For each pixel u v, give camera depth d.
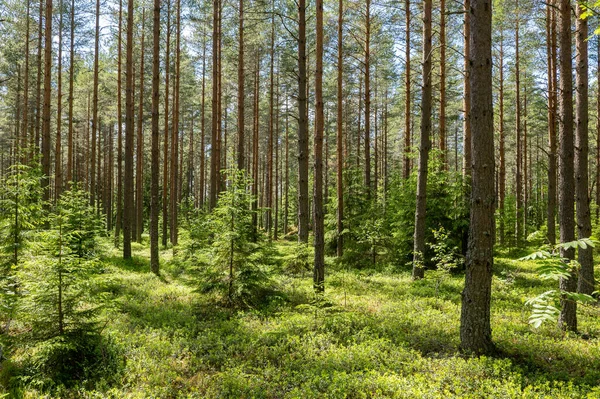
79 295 6.42
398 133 40.38
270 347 7.25
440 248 12.94
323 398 5.38
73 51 23.52
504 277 14.19
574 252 8.41
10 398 5.44
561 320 8.16
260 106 36.38
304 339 7.62
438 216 15.74
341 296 11.17
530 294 11.27
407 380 5.71
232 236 10.27
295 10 22.45
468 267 6.71
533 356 6.62
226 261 10.56
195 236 17.05
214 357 6.90
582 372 6.05
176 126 26.30
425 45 13.38
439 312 9.26
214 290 10.70
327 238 21.09
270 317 9.16
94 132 27.41
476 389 5.37
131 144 18.23
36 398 5.38
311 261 15.09
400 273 15.26
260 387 5.77
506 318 8.88
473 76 6.55
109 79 28.72
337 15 20.70
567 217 8.52
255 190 28.06
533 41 20.56
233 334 8.04
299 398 5.35
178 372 6.38
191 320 8.98
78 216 13.87
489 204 6.52
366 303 10.38
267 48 26.75
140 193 28.53
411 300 10.52
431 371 6.10
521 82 25.75
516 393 5.17
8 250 8.38
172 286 13.16
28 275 6.39
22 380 5.78
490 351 6.59
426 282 12.74
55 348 6.17
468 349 6.64
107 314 8.51
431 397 5.15
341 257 18.39
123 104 29.73
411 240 16.22
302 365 6.45
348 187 21.53
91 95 31.69
